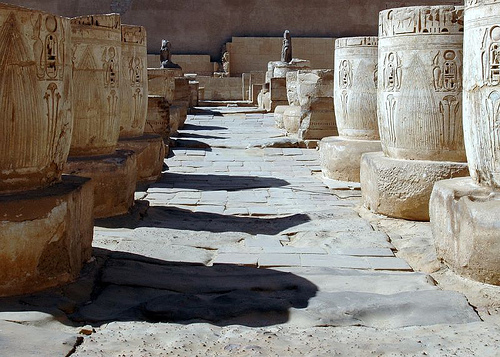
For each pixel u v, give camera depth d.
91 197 5.27
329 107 13.76
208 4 35.97
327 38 34.88
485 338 3.88
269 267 5.45
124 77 9.25
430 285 4.85
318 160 12.40
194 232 6.58
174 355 3.64
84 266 5.12
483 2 4.82
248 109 25.08
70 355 3.63
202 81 30.36
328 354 3.65
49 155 4.79
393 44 6.91
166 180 10.10
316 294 4.66
